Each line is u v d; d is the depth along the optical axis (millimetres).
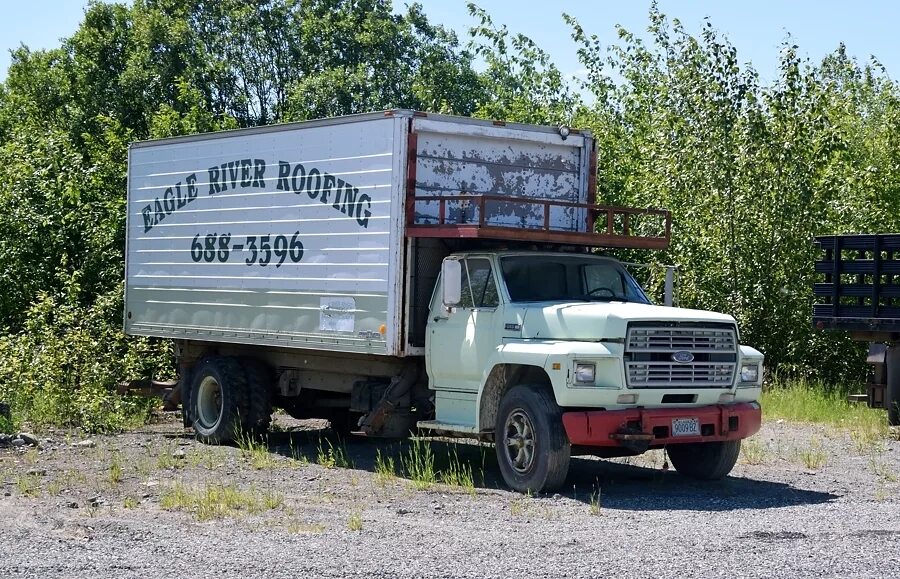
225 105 41281
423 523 9125
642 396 10492
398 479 11570
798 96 21156
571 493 10773
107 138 26094
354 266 12461
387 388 12516
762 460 12969
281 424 17000
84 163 23297
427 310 12133
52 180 21188
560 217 13117
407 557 7723
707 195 21312
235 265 14219
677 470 11953
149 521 9141
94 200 21531
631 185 22875
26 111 37469
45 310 17859
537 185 12969
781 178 20922
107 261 20812
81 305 20359
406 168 11961
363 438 15289
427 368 12008
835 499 10461
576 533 8617
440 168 12250
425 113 12078
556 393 10375
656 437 10508
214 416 14805
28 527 8852
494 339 11273
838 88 23969
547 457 10461
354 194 12508
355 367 13203
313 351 13836
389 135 12070
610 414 10375
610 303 11391
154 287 15625
